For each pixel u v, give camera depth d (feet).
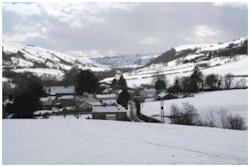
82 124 56.49
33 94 139.85
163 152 33.88
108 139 41.11
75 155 32.96
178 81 247.70
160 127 51.98
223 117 117.08
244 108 142.20
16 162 30.50
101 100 196.54
